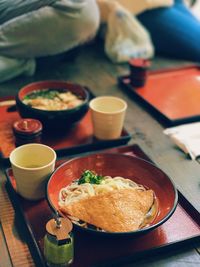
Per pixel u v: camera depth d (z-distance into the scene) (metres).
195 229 0.44
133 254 0.41
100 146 0.58
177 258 0.42
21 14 0.75
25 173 0.45
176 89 0.76
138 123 0.65
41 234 0.43
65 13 0.76
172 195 0.45
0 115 0.64
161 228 0.44
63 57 0.86
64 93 0.64
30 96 0.62
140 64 0.75
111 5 0.94
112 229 0.40
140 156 0.55
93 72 0.85
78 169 0.49
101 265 0.39
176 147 0.60
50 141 0.58
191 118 0.66
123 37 0.93
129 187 0.47
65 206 0.42
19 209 0.46
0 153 0.54
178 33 0.96
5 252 0.41
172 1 1.01
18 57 0.78
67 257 0.38
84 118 0.65
